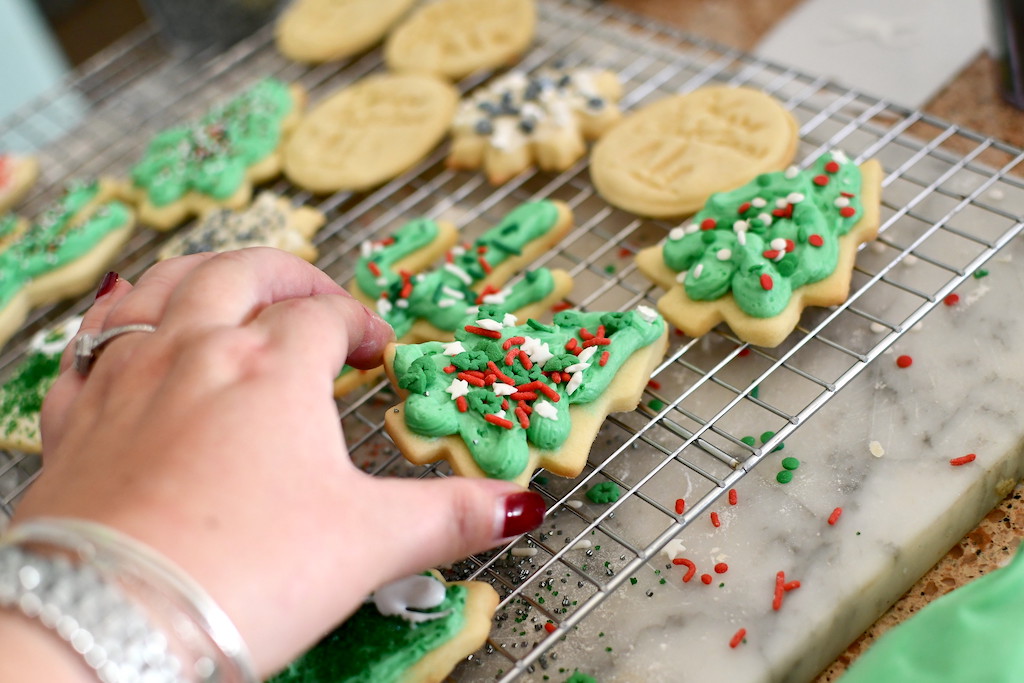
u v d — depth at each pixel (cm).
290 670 34
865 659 33
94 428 31
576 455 37
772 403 38
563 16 55
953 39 50
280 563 29
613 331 39
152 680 26
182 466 29
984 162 44
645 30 54
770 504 36
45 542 27
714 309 40
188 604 27
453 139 50
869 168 42
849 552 35
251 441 29
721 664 34
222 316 32
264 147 50
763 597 35
